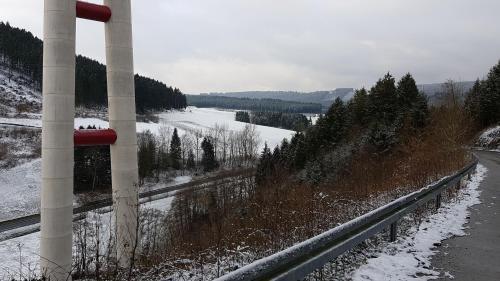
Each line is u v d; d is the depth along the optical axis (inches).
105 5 563.5
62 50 491.5
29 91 5546.3
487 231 399.9
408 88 2308.1
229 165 3671.3
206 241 372.8
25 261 931.3
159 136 4323.3
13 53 6220.5
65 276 487.5
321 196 446.3
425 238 366.3
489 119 3014.3
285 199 458.6
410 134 1672.0
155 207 1829.5
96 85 5821.9
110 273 299.0
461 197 631.2
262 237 334.0
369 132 1974.7
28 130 3326.8
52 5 486.3
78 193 2319.1
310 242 220.5
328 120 2454.5
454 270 281.0
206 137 3983.8
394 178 689.6
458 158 1138.7
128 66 572.7
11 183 2242.9
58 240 499.8
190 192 1744.6
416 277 263.7
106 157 2461.9
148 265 331.0
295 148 2600.9
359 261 295.4
